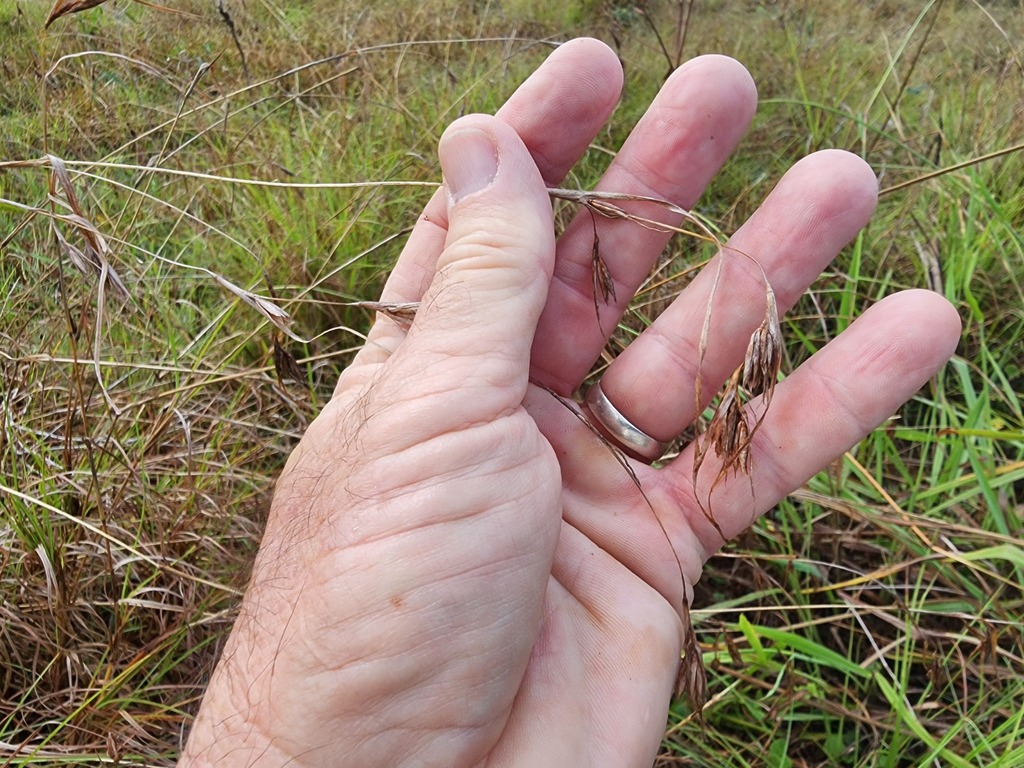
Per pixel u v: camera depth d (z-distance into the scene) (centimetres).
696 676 19
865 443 29
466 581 16
